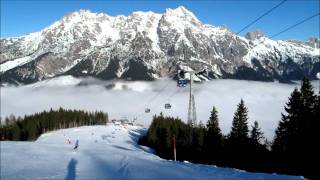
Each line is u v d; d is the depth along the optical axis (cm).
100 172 2464
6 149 5716
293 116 5128
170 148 6962
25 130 14450
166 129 8375
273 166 4512
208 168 2423
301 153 4338
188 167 2503
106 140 10419
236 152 5734
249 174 2075
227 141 6225
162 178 2061
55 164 3266
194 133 6350
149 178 2088
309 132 4541
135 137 12425
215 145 6112
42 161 3616
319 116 4759
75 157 3972
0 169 3044
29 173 2700
